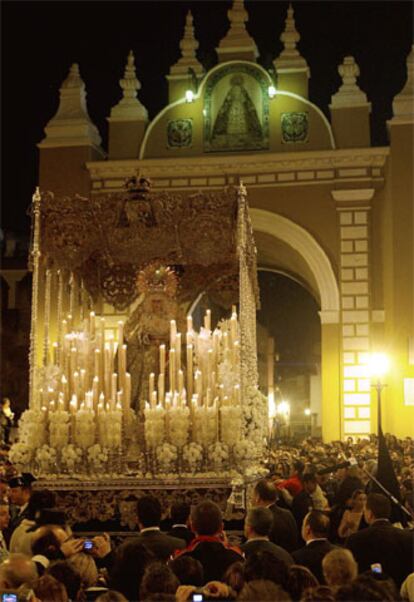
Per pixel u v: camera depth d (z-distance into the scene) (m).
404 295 32.94
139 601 8.55
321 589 7.19
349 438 30.58
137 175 18.55
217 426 16.88
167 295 19.25
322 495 16.30
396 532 10.95
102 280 20.20
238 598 7.18
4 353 45.84
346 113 35.44
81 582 8.60
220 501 16.61
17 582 8.80
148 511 11.33
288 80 35.97
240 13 36.50
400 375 32.59
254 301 20.44
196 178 35.41
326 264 34.78
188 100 36.00
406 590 9.74
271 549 10.48
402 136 33.66
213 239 18.39
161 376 17.55
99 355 17.77
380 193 34.94
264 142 35.53
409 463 23.11
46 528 10.70
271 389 54.50
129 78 36.59
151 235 18.52
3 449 24.52
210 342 17.72
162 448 16.77
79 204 18.53
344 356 34.31
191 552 10.25
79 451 16.98
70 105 35.94
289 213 35.09
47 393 17.41
